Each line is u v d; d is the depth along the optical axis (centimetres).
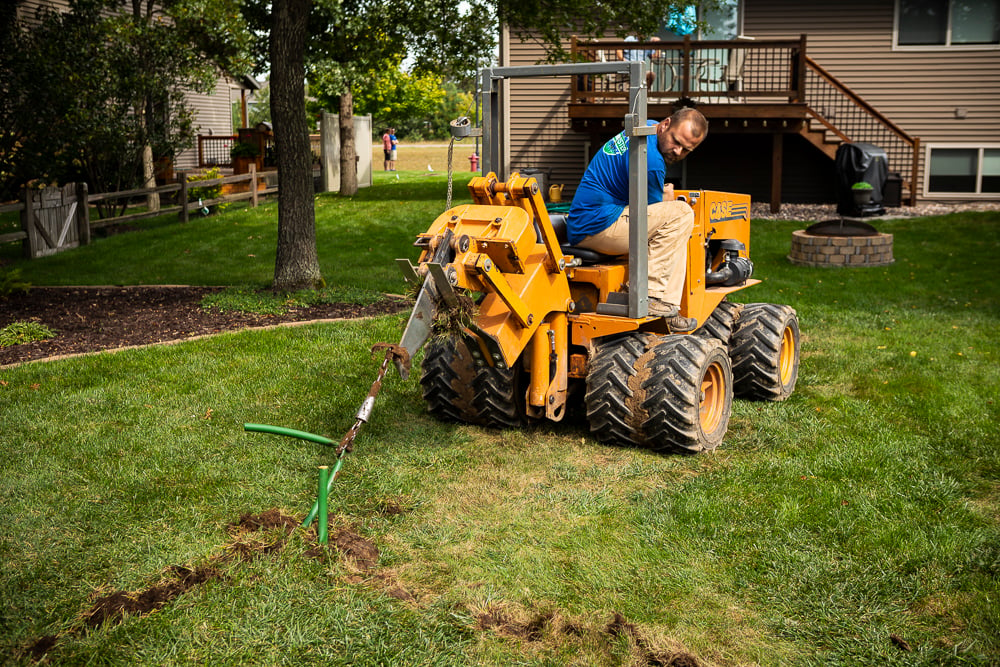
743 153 1845
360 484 439
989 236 1368
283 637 305
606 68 461
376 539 380
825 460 474
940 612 324
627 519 402
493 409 515
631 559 363
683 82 1617
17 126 1344
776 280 1080
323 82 1112
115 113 1479
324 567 350
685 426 470
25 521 392
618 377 480
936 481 445
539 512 410
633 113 448
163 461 468
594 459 480
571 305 490
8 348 731
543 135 1889
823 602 330
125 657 294
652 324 530
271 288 995
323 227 1533
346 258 1256
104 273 1165
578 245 497
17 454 475
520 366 521
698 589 340
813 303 947
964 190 1855
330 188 2094
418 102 3180
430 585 342
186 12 1356
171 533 383
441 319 417
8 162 1349
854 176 1598
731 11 1831
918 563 358
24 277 1124
